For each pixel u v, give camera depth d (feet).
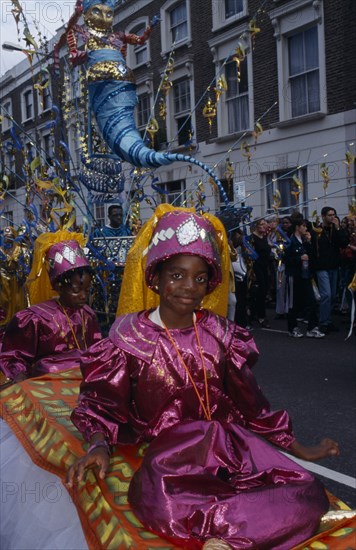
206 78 46.83
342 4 39.19
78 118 19.80
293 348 25.98
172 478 5.63
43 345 11.23
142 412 6.64
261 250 30.48
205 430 6.14
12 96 43.16
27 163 16.34
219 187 14.25
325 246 28.17
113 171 19.49
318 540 5.47
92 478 6.31
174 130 48.16
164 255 6.37
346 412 16.72
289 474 5.98
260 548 5.16
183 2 47.34
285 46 42.86
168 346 6.57
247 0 44.01
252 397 6.81
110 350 6.60
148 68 48.34
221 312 9.37
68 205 12.60
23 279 15.85
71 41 18.25
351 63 39.06
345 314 33.37
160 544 5.26
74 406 8.26
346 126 39.37
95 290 16.33
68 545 6.46
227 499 5.46
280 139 42.86
